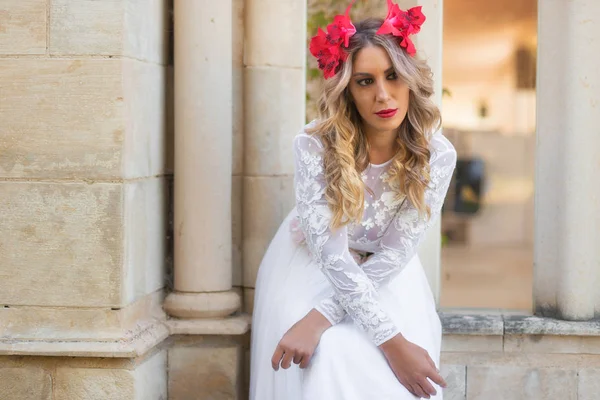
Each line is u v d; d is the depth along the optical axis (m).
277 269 2.27
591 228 2.57
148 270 2.45
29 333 2.26
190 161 2.49
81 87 2.20
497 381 2.63
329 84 2.00
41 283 2.25
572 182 2.56
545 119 2.60
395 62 1.93
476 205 5.61
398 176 2.06
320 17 2.77
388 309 2.06
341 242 2.02
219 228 2.53
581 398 2.62
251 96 2.60
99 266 2.24
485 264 5.42
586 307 2.59
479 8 3.99
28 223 2.24
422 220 2.10
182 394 2.55
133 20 2.26
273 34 2.58
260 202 2.62
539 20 2.60
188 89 2.47
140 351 2.23
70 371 2.26
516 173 5.35
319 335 1.98
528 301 4.44
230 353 2.54
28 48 2.20
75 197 2.23
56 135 2.21
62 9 2.19
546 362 2.62
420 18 1.96
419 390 1.92
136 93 2.30
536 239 2.66
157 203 2.51
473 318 2.64
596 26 2.52
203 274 2.52
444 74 4.36
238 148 2.64
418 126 2.03
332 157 2.00
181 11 2.46
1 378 2.28
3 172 2.23
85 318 2.26
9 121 2.22
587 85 2.53
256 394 2.17
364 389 1.89
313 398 1.88
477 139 4.98
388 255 2.11
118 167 2.21
